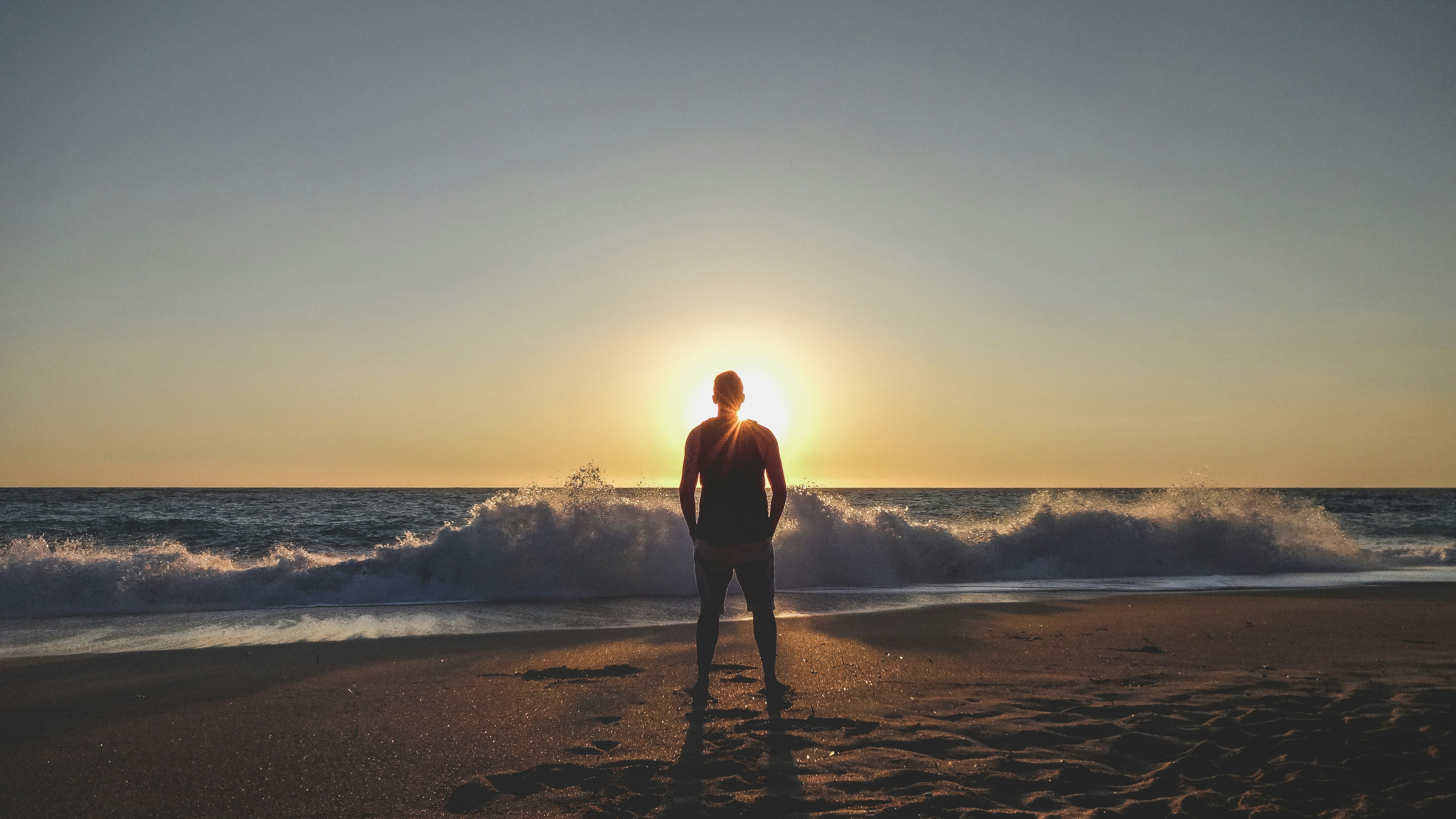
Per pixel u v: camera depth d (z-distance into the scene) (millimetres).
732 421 4480
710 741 3750
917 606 9102
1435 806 2914
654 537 11055
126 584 9422
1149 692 4711
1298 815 2863
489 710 4395
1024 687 4891
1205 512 14766
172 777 3330
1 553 9875
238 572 9844
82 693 4883
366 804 3014
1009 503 54281
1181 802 2986
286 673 5465
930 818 2824
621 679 5191
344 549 18531
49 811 2969
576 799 3035
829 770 3328
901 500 65500
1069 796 3061
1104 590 11070
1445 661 5750
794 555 11969
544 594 10430
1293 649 6254
